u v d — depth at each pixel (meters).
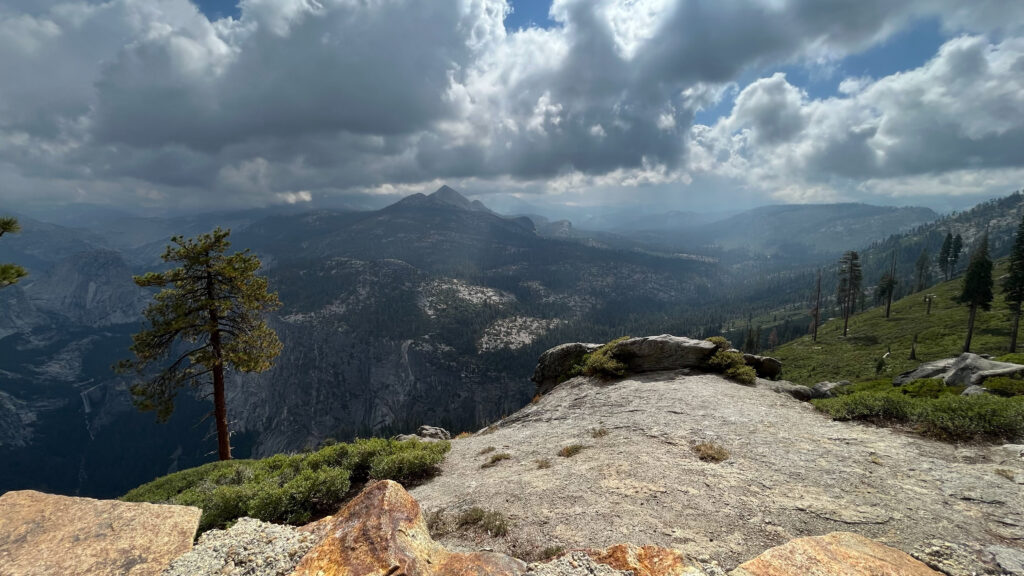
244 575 4.53
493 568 4.70
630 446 11.85
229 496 11.07
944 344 68.69
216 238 21.36
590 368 22.95
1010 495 7.29
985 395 11.10
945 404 11.20
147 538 5.01
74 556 4.59
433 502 9.97
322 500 11.65
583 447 12.44
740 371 19.53
